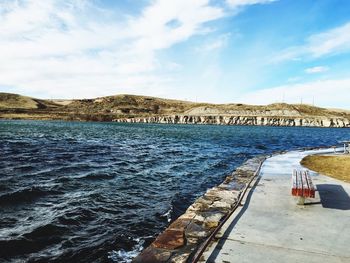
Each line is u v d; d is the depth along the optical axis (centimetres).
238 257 528
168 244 577
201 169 2152
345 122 17725
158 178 1814
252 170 1430
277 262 512
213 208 811
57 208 1162
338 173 1371
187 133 7181
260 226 678
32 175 1770
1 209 1129
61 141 4159
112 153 2981
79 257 791
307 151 2545
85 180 1684
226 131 8775
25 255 789
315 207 823
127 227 1002
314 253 549
